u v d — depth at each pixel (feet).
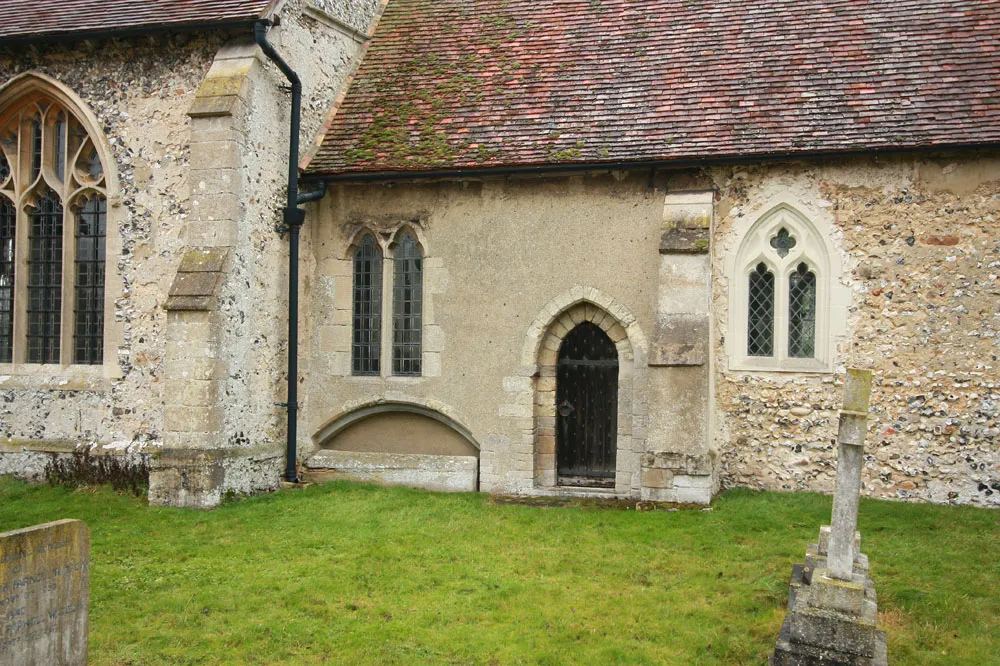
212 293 35.04
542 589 24.62
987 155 34.22
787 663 18.17
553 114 39.81
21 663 17.13
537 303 38.65
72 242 40.57
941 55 37.19
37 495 37.14
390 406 40.60
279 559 27.76
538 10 46.29
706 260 34.73
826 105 36.58
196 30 37.35
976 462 34.14
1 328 41.88
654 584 25.07
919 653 20.26
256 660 20.17
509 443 38.75
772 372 36.47
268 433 38.70
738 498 34.86
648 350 37.19
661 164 36.55
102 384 39.14
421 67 44.80
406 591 24.64
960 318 34.47
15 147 41.65
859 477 18.61
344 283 41.14
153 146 38.63
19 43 39.24
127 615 22.79
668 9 43.75
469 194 39.60
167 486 35.09
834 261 35.78
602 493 37.32
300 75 40.83
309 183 40.86
